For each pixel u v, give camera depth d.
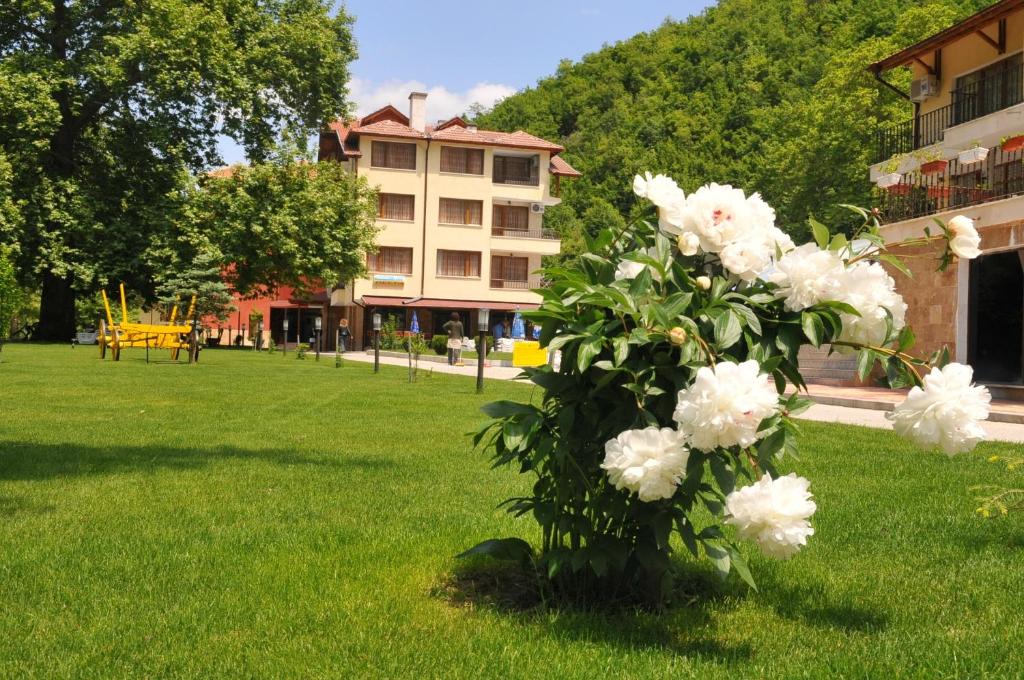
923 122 28.52
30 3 34.69
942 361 3.20
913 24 42.34
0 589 3.75
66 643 3.14
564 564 3.79
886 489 6.64
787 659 3.07
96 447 8.08
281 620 3.42
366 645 3.14
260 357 33.06
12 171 34.09
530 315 3.51
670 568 3.76
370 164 56.84
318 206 41.72
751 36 85.75
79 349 31.92
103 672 2.88
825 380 23.12
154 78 35.88
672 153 78.62
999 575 4.25
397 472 7.05
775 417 3.06
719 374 2.73
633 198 78.94
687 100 85.75
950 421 2.94
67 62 35.34
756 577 4.21
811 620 3.60
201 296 43.78
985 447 9.27
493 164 59.12
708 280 3.36
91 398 13.02
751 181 59.56
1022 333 19.64
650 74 93.19
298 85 40.31
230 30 38.47
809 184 46.31
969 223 3.36
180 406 12.26
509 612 3.59
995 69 25.44
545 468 3.70
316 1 42.47
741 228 3.34
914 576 4.25
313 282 45.38
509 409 3.70
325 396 14.64
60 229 36.44
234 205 39.28
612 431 3.40
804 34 83.25
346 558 4.38
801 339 3.31
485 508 5.69
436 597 3.82
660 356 3.22
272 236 40.53
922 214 21.56
